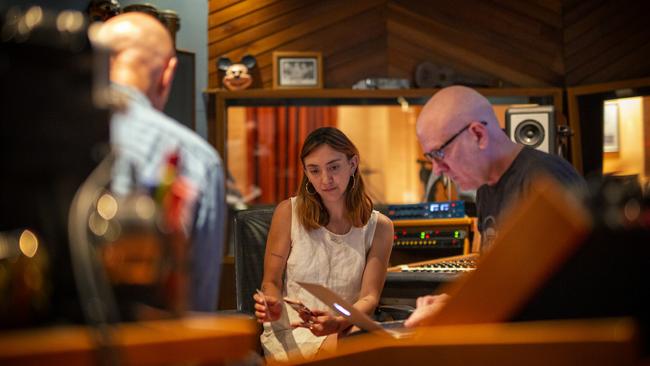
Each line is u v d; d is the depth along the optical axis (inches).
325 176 113.8
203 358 45.6
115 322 45.6
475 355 51.2
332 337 113.6
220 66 235.0
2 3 181.6
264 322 109.3
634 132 224.8
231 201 231.1
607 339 47.3
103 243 48.1
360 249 118.0
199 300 64.8
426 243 192.9
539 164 88.7
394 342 54.2
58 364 41.7
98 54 49.1
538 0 241.8
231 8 239.0
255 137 238.7
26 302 46.4
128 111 63.7
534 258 50.8
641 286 50.3
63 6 196.1
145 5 207.6
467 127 90.4
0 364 40.1
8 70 46.7
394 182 239.6
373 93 229.1
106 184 52.2
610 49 238.8
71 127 47.9
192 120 228.5
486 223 94.0
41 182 47.7
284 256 118.7
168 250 50.2
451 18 242.5
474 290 52.4
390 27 242.8
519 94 231.1
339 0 243.0
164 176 52.4
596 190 51.1
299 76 235.5
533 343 49.3
